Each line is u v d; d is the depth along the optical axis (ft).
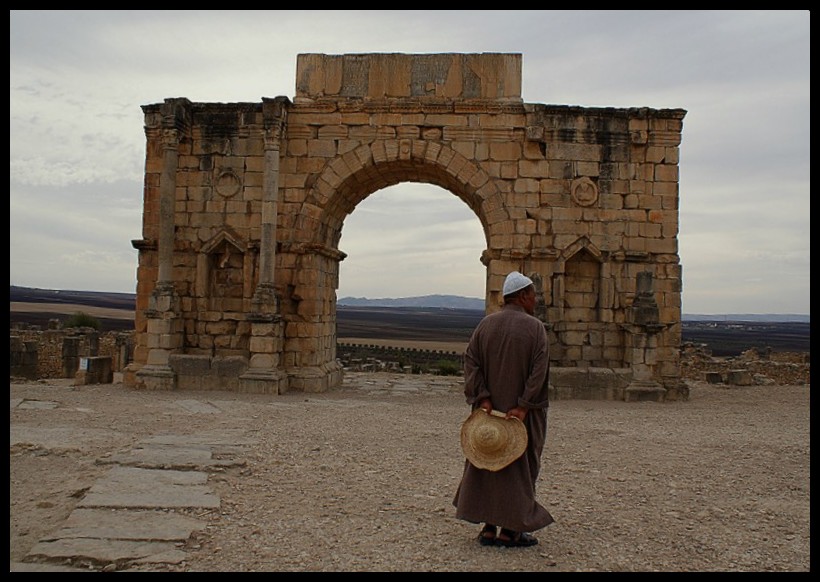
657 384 71.20
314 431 46.39
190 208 75.61
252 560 22.95
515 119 74.23
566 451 42.19
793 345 263.49
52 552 22.88
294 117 75.36
